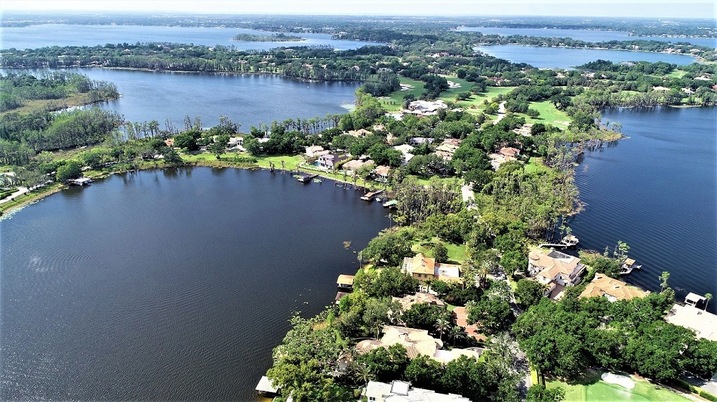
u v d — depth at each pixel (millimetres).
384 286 129875
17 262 153125
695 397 98250
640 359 102000
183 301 134250
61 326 123562
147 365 110625
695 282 146500
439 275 143500
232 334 120875
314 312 129625
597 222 187750
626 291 132625
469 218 174000
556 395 92688
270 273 148875
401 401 91562
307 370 94938
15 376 107312
